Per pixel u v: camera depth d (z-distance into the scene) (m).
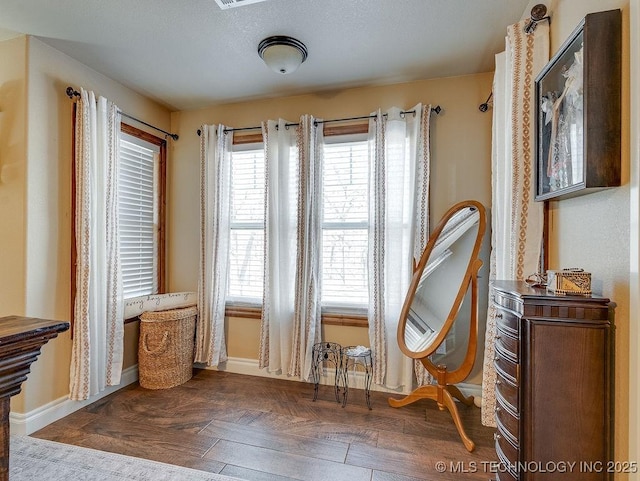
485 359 2.12
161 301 2.96
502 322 1.39
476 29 2.06
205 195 3.08
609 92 1.14
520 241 1.74
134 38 2.15
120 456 1.85
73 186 2.36
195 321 3.04
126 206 2.88
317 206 2.78
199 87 2.83
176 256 3.30
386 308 2.62
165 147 3.23
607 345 1.12
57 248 2.28
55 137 2.27
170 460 1.83
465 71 2.56
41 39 2.16
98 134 2.45
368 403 2.49
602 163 1.14
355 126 2.79
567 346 1.14
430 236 2.60
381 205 2.62
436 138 2.65
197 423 2.21
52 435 2.06
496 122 2.00
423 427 2.17
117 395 2.62
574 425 1.13
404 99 2.73
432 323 2.43
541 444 1.15
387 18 1.96
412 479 1.70
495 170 2.07
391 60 2.40
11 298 2.12
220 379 2.93
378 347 2.62
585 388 1.13
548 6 1.70
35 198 2.15
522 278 1.72
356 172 2.83
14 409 2.08
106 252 2.49
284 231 2.84
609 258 1.19
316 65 2.47
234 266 3.14
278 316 2.88
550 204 1.68
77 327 2.33
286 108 3.01
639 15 1.03
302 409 2.41
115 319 2.57
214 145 3.04
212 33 2.10
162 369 2.74
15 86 2.13
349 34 2.11
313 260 2.75
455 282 2.45
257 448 1.95
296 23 2.00
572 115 1.29
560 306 1.15
